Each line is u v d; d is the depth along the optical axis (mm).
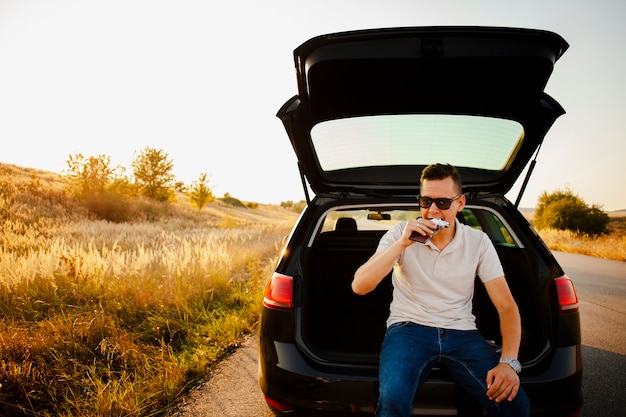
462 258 1773
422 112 2336
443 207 1748
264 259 8742
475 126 2393
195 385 2707
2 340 2738
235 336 3691
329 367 1708
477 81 2018
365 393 1628
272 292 1910
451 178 1769
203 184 32719
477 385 1579
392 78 2012
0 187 17703
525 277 2100
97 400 2277
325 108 2262
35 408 2283
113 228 13461
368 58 1802
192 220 23203
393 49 1778
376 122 2432
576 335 1781
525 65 1832
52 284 3988
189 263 5480
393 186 2451
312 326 2570
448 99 2207
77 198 19328
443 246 1812
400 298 1854
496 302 1723
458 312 1760
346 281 3039
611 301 5312
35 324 3469
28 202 16266
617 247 12219
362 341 2504
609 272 8094
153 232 13102
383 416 1487
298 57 1879
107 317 3477
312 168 2457
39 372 2492
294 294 1888
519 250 2178
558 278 1838
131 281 4578
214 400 2477
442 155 2607
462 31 1729
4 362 2502
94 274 4676
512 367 1521
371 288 1691
